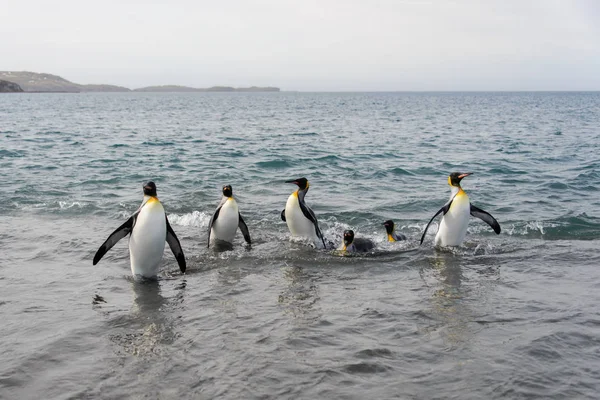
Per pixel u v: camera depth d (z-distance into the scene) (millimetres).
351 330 6312
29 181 16594
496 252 9859
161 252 8172
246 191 15953
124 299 7344
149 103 134250
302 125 49750
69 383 5098
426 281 8234
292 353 5711
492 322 6543
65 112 73500
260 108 100125
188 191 15555
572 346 5844
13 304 7070
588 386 5023
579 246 10234
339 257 9539
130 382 5125
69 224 11516
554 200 14703
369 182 17781
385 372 5312
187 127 45469
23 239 10258
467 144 31188
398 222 12461
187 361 5535
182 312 6879
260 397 4855
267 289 7824
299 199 10586
